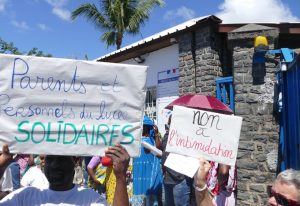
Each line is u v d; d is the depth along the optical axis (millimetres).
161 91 10938
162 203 6543
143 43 10766
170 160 3041
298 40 9188
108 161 2891
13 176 4855
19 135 2604
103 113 2725
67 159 2754
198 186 2953
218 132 3031
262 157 6152
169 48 10656
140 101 2768
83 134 2689
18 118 2607
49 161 2738
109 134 2721
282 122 6148
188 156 3020
